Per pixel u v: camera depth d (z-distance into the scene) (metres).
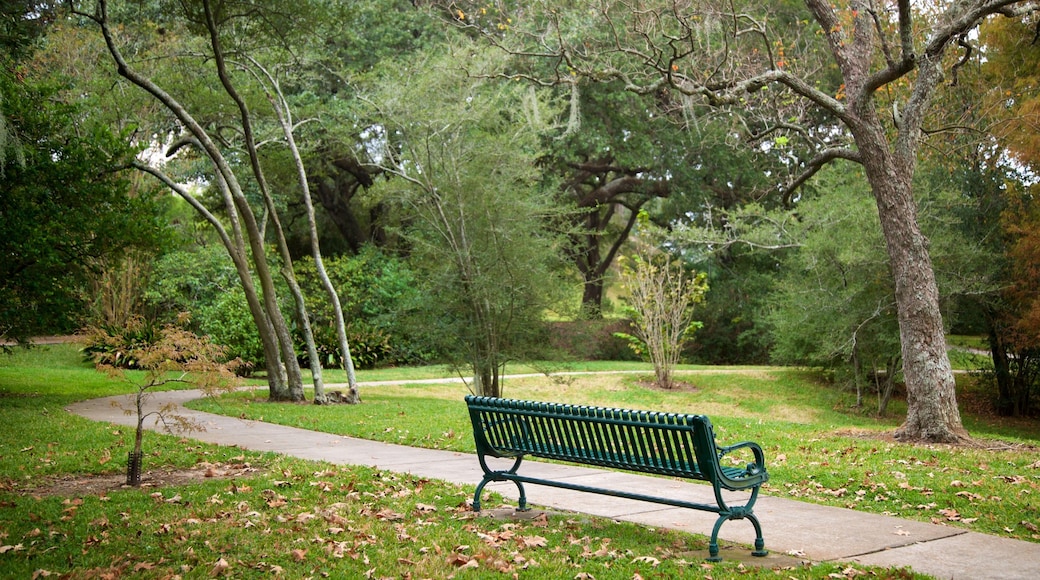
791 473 8.87
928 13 18.83
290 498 7.14
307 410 15.85
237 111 19.31
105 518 6.25
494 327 18.28
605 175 37.53
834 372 25.23
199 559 5.23
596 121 30.30
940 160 21.66
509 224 18.19
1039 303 20.19
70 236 15.45
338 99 26.56
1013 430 22.20
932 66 12.96
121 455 9.42
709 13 14.41
